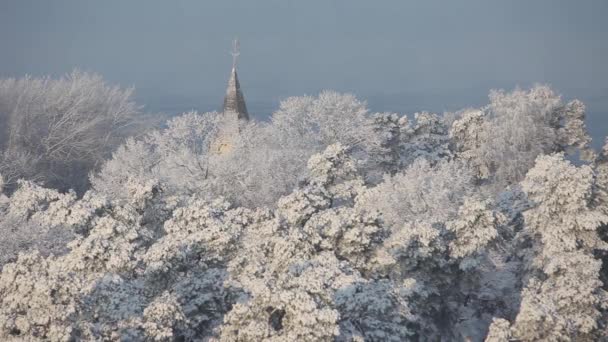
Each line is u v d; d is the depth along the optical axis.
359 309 115.50
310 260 127.31
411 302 133.50
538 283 139.50
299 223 148.88
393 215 178.38
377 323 117.62
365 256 142.12
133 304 111.31
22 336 95.00
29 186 181.88
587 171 149.25
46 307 96.38
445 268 151.00
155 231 178.12
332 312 99.00
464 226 153.50
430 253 146.00
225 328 105.62
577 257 142.00
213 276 124.88
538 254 158.50
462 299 163.38
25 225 158.88
